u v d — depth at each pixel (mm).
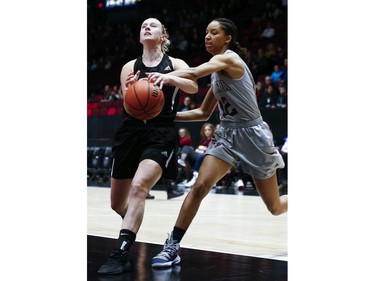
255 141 3449
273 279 2947
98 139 12023
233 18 17250
